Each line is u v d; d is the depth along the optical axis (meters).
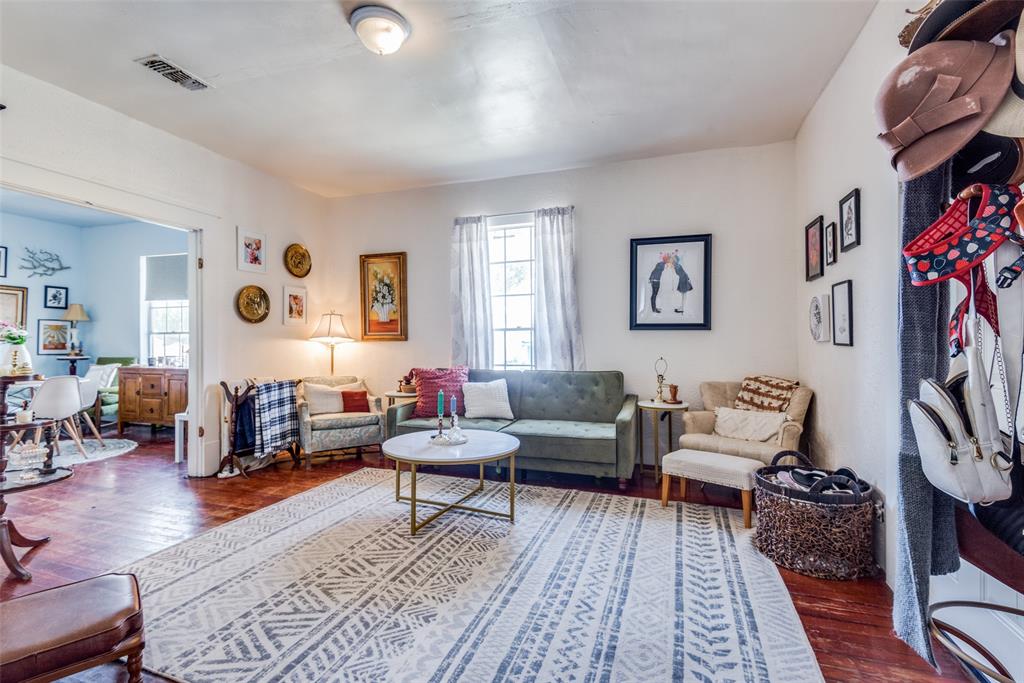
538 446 3.50
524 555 2.33
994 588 1.43
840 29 2.27
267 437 3.93
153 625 1.77
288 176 4.45
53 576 2.17
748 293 3.78
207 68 2.62
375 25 2.15
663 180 3.99
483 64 2.59
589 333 4.22
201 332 3.77
